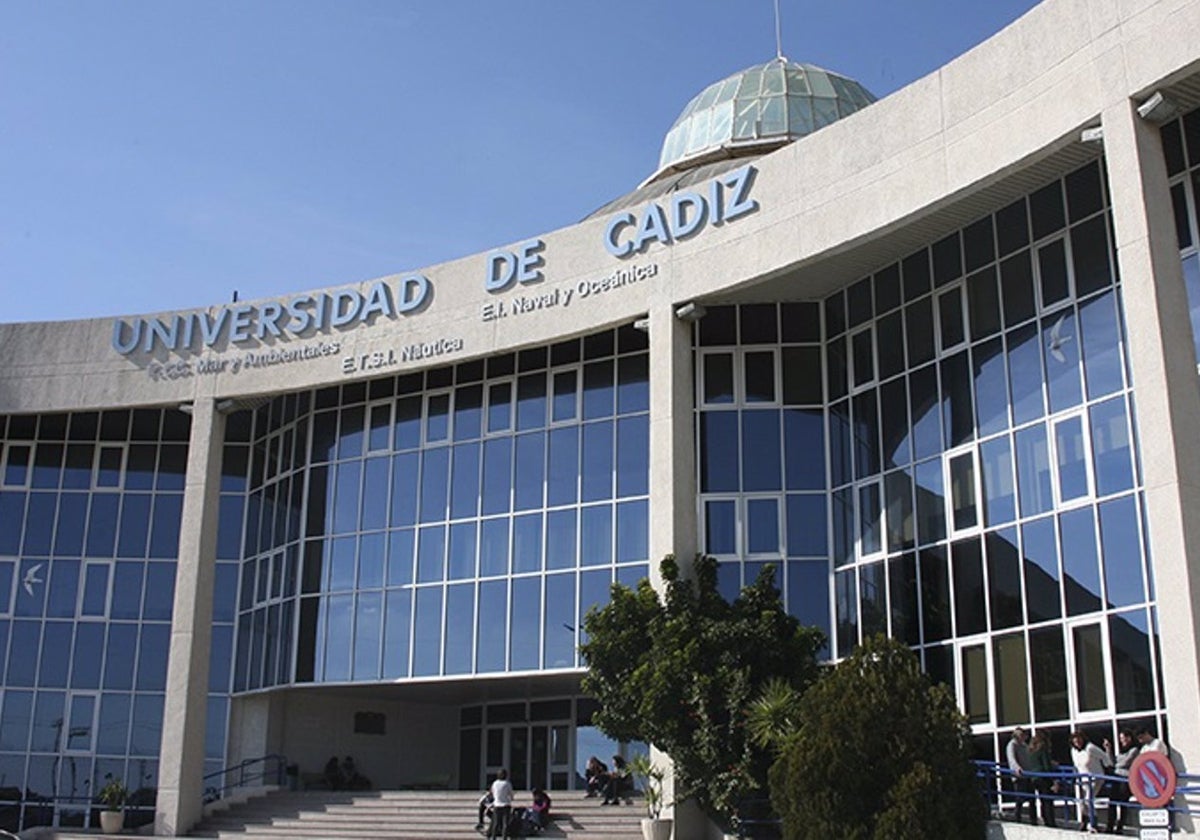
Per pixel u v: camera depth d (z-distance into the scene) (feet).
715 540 95.20
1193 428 62.34
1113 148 67.82
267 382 111.14
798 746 59.47
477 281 103.65
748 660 78.84
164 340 115.85
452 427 107.76
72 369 117.91
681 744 78.23
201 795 104.83
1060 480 76.18
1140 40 67.46
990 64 76.64
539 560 100.53
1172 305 64.08
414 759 123.03
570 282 98.63
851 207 84.02
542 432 103.14
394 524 108.37
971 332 84.23
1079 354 76.13
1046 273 79.20
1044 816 67.00
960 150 77.82
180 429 123.65
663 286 93.30
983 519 81.15
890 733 58.44
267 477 120.26
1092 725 71.56
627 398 99.81
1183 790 55.57
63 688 118.73
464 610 102.99
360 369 107.24
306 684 108.99
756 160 90.79
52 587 121.19
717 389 98.12
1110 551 72.28
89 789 116.06
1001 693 77.92
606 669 82.94
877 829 56.03
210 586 109.70
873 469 90.94
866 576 90.07
